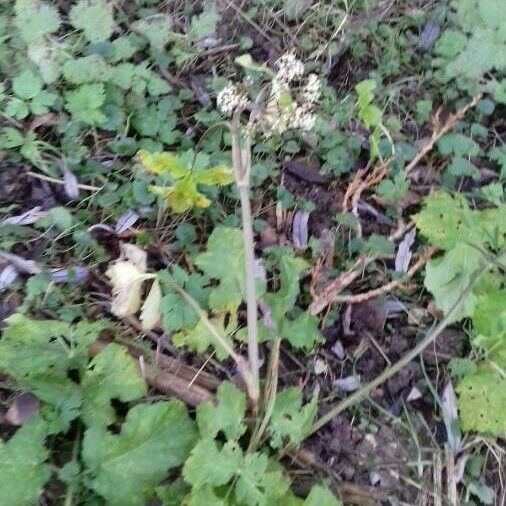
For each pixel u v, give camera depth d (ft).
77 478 1.75
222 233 2.03
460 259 2.09
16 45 2.32
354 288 2.20
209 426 1.80
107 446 1.77
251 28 2.56
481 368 2.05
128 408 1.95
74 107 2.23
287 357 2.10
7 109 2.21
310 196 2.33
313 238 2.22
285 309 1.98
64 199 2.20
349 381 2.09
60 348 1.88
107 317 2.06
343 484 1.95
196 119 2.37
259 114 1.97
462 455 2.03
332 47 2.53
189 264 2.14
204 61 2.49
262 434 1.88
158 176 2.20
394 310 2.19
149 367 1.99
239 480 1.73
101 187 2.21
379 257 2.24
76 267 2.09
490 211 2.20
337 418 2.02
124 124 2.30
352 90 2.52
